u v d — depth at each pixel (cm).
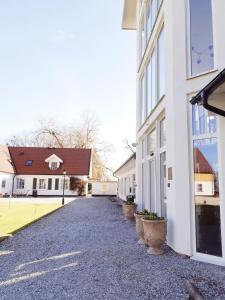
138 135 1213
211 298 372
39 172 3666
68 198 3078
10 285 425
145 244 679
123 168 2323
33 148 3988
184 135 612
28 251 628
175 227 604
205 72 594
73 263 534
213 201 551
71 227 977
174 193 613
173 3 681
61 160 3725
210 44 608
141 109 1221
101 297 382
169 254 589
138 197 1168
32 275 468
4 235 802
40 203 2234
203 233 558
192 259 555
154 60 939
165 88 714
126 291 402
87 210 1633
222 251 519
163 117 796
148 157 995
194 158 599
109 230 909
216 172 555
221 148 545
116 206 1931
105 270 491
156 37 895
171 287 414
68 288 413
